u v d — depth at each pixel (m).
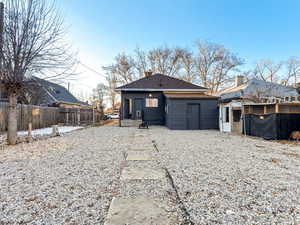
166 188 2.76
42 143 6.83
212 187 2.78
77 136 8.87
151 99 15.48
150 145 6.40
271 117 7.95
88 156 4.79
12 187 2.76
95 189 2.70
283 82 23.58
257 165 3.99
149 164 4.04
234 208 2.17
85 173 3.42
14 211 2.08
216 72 28.05
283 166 3.92
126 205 2.22
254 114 9.02
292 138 7.75
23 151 5.41
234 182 2.99
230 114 10.80
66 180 3.06
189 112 12.63
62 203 2.28
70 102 23.17
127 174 3.38
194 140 7.63
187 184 2.89
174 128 12.41
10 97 6.57
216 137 8.67
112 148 5.87
